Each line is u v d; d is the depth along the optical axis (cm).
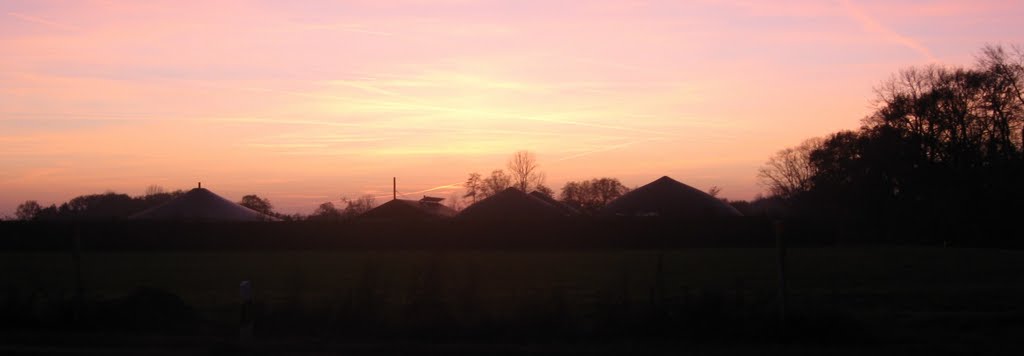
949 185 5797
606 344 1268
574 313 1506
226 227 5466
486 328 1337
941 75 5838
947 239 5975
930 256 4038
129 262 3806
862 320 1378
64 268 3388
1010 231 5562
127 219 5788
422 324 1350
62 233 5384
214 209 6688
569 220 5522
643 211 6462
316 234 5469
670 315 1335
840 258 3888
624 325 1327
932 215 6009
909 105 6006
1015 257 3906
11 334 1359
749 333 1282
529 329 1334
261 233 5469
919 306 1722
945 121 5788
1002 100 5359
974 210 5712
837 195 6988
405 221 5481
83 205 10450
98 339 1310
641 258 4003
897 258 3859
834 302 1809
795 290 2198
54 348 1239
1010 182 5369
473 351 1212
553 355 1177
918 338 1303
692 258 3988
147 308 1454
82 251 5097
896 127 6109
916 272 2956
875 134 6309
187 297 2052
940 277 2727
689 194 6631
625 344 1264
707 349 1216
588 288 2294
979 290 2091
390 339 1322
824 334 1275
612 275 2850
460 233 5469
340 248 5419
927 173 5969
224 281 2664
